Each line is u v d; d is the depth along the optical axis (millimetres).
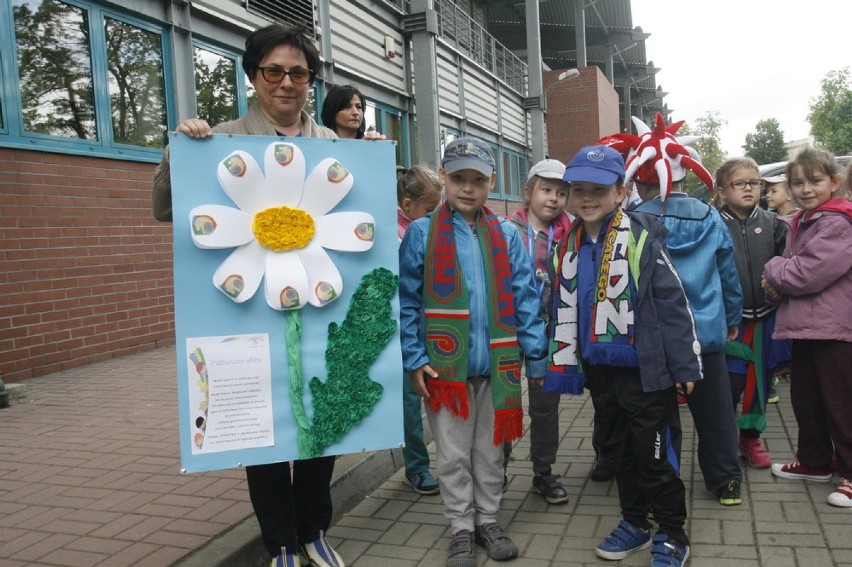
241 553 2889
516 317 3146
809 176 3543
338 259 2693
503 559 3047
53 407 5297
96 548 2908
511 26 29328
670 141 3428
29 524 3174
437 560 3096
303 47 2678
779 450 4391
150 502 3414
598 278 3010
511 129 22109
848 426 3447
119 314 7301
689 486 3830
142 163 7578
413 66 13898
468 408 3010
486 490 3152
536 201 3814
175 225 2484
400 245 3129
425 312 3033
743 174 3947
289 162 2592
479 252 3064
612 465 3086
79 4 6832
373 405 2729
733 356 3971
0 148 6090
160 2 7766
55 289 6578
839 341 3453
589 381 3150
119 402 5406
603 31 31500
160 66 7832
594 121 26719
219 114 8672
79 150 6820
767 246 3969
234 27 8781
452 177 3023
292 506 2768
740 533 3182
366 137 2818
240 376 2557
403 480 4180
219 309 2535
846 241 3422
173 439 4445
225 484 3652
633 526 3066
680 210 3363
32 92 6398
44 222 6477
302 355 2633
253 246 2570
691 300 3299
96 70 7027
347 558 3146
